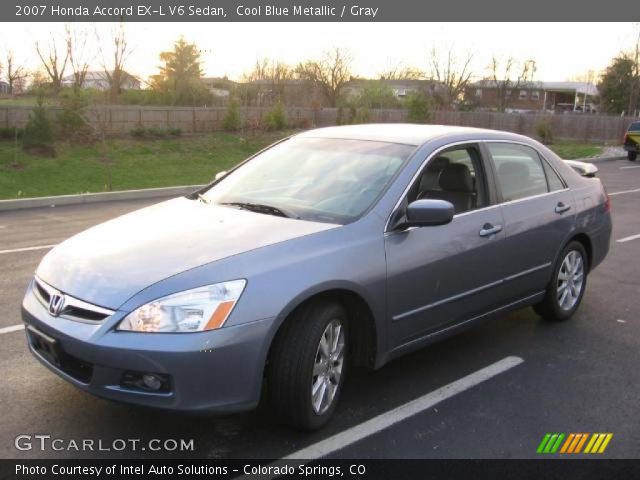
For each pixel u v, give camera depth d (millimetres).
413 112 34062
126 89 35312
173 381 3051
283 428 3648
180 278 3176
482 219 4527
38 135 21000
